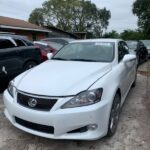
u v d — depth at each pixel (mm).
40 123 2998
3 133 3646
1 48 6004
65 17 46406
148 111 4594
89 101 2984
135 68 6168
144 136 3543
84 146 3281
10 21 18703
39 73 3656
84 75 3404
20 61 6414
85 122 2949
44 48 8930
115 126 3609
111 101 3242
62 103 2941
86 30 51906
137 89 6293
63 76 3404
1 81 6105
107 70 3748
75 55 4570
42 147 3264
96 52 4488
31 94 3096
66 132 2975
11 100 3361
